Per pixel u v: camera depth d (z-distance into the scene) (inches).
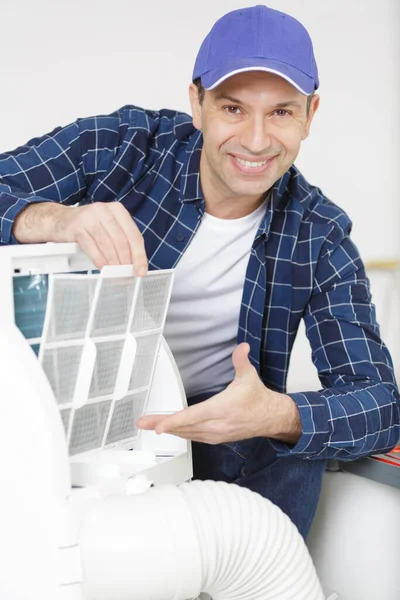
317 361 54.6
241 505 34.2
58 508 30.8
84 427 35.9
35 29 83.0
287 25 45.0
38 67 83.7
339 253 55.2
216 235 52.9
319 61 94.0
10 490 32.1
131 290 36.2
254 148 44.3
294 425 43.1
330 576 57.3
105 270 33.6
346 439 45.0
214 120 45.6
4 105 83.0
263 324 55.9
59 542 30.8
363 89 97.3
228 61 43.7
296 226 54.4
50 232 38.9
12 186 50.2
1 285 32.8
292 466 50.4
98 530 31.0
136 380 38.7
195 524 32.1
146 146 54.1
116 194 53.4
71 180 52.8
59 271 35.8
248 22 44.6
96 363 35.4
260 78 43.9
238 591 34.4
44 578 31.4
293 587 34.7
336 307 54.3
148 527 31.3
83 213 36.8
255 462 53.1
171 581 31.3
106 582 30.7
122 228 36.2
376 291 101.5
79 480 34.8
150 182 53.6
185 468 39.9
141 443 40.4
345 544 56.5
